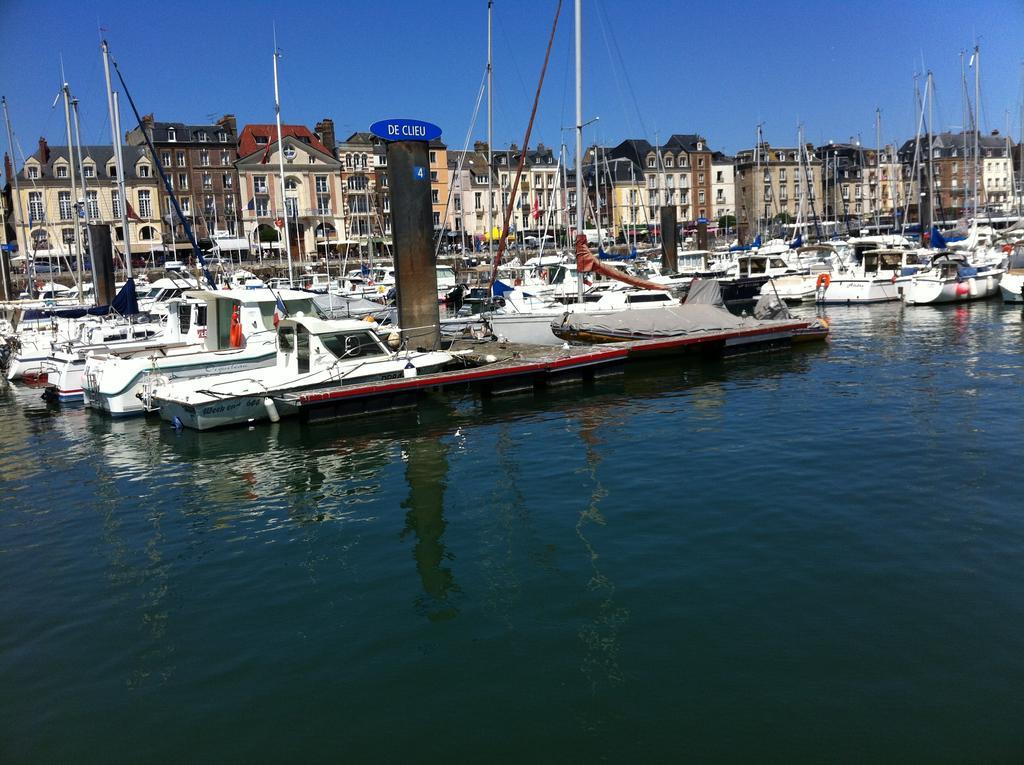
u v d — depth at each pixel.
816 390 21.81
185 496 15.03
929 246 58.44
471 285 50.12
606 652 8.80
